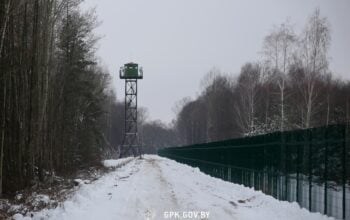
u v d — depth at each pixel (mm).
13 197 18000
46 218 13258
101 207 15836
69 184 24391
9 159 19969
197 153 44594
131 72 84000
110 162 62500
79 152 44250
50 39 26906
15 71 20000
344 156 13086
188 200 18062
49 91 30219
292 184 17562
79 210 14789
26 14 22203
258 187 22156
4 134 19594
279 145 19125
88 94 43594
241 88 73562
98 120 53219
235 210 15703
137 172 37062
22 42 21594
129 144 93625
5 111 19297
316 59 44625
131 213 14664
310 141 15633
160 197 18984
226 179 29766
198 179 30078
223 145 30875
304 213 14891
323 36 44781
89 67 60688
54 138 33531
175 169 42219
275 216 14578
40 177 24391
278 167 19234
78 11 38562
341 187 13312
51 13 25984
